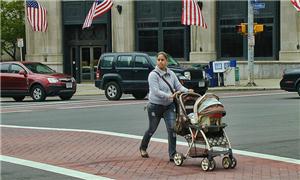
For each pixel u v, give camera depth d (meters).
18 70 28.89
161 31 43.53
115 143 13.48
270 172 9.90
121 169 10.37
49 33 46.53
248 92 31.03
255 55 40.78
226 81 35.03
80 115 20.34
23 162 11.26
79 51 46.72
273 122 16.81
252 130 15.25
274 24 40.16
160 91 10.77
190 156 10.43
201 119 10.20
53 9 46.38
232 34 41.41
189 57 42.34
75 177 9.73
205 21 41.38
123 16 43.81
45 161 11.35
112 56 27.44
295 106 21.23
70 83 28.70
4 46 51.72
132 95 30.70
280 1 39.53
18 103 27.69
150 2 43.75
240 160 11.08
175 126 10.62
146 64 26.33
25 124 18.11
